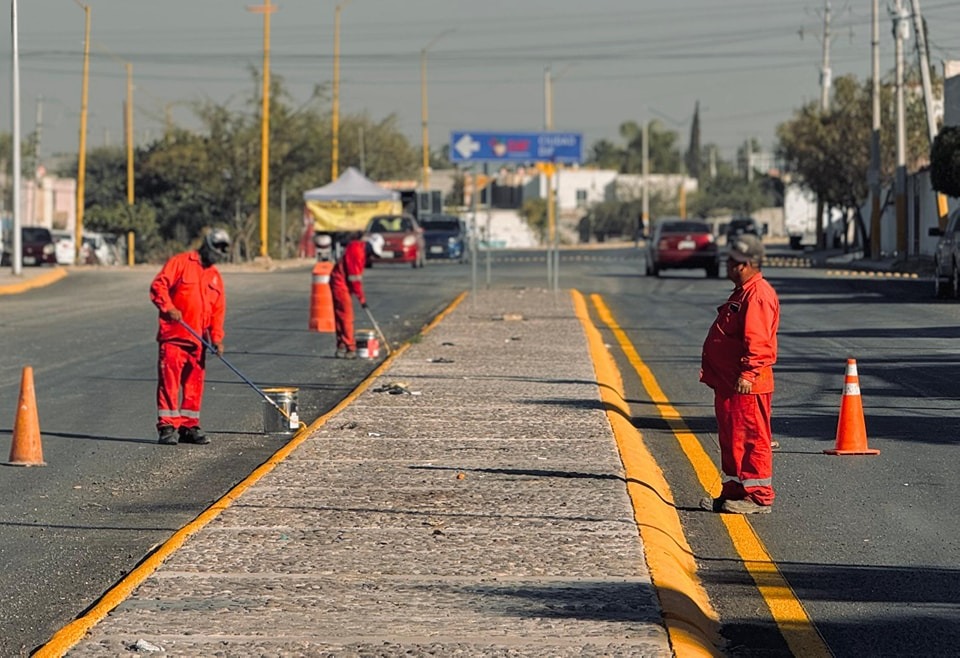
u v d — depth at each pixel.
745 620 18.17
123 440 32.28
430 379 41.06
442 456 28.27
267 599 17.75
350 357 50.06
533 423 32.66
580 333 56.03
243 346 54.44
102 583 19.84
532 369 43.59
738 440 24.45
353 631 16.36
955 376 43.59
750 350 23.88
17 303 78.69
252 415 36.34
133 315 69.75
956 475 27.73
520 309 68.50
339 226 148.50
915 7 114.69
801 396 39.41
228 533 21.39
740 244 24.02
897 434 32.66
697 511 24.78
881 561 21.14
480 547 20.52
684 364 48.16
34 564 20.91
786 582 19.97
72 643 15.91
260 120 180.38
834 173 158.62
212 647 15.75
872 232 142.25
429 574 18.98
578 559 19.78
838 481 27.23
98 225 184.00
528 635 16.16
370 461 27.67
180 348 31.52
